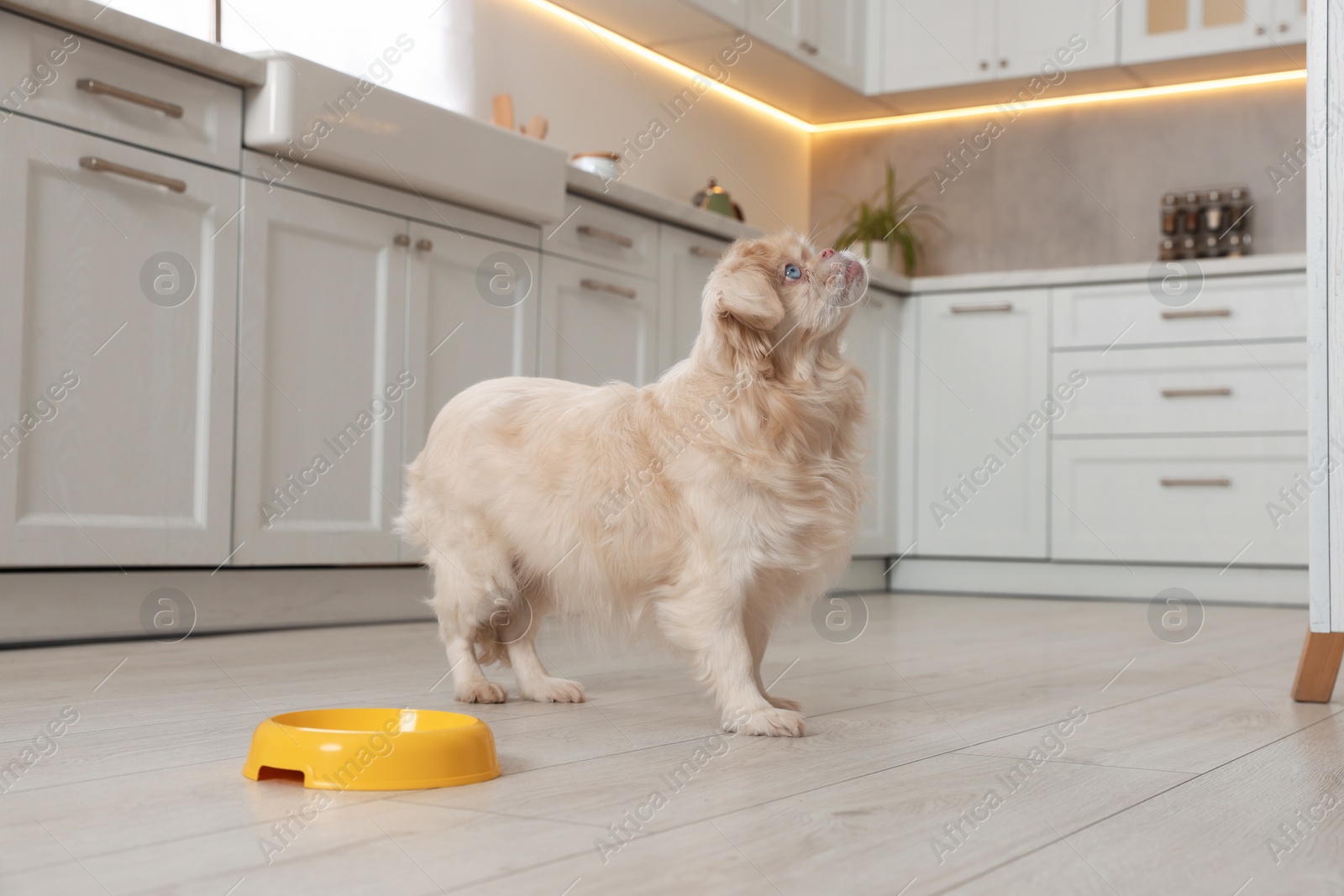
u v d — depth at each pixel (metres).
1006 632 3.14
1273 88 4.86
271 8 3.32
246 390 2.66
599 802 1.19
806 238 1.84
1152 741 1.56
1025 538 4.55
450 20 3.85
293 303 2.76
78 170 2.34
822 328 1.72
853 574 4.63
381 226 2.94
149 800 1.17
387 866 0.95
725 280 1.68
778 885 0.91
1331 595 1.90
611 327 3.60
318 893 0.88
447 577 1.94
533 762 1.40
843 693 2.03
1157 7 4.82
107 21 2.33
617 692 2.04
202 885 0.90
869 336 4.56
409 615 3.14
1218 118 4.95
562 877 0.92
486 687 1.90
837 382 1.77
